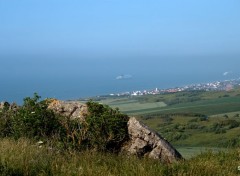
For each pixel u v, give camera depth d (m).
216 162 11.10
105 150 13.04
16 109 14.73
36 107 13.55
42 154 10.52
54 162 9.85
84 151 12.14
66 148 12.48
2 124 13.90
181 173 9.74
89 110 13.52
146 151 13.38
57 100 14.65
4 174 8.57
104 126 13.16
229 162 11.35
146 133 13.49
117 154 13.16
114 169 9.71
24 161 9.46
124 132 13.54
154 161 11.59
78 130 13.09
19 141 11.73
